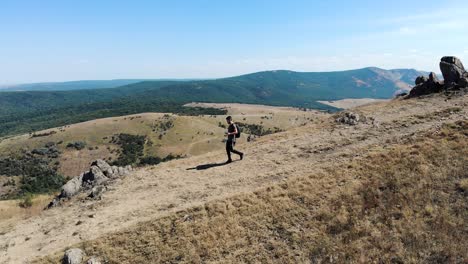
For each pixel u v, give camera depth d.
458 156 17.25
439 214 13.51
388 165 18.31
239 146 31.69
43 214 22.50
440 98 32.00
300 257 13.22
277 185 18.91
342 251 12.98
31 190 140.38
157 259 14.68
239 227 15.76
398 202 14.94
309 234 14.39
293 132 32.28
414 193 15.23
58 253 16.08
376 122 28.08
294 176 20.03
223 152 30.16
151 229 16.83
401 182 16.30
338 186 17.56
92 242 16.47
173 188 22.03
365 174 18.12
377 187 16.50
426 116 26.56
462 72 34.91
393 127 25.86
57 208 23.08
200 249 14.80
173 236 15.99
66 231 18.73
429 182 15.69
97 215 19.97
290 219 15.70
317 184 18.12
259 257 13.73
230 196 18.67
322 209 15.77
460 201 13.93
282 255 13.55
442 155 17.77
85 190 25.27
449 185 15.15
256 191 18.62
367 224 14.07
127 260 14.94
